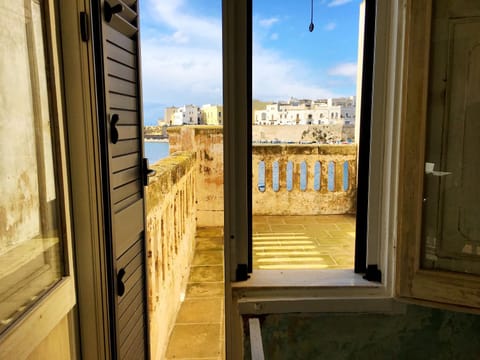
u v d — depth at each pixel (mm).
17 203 895
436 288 1103
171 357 2316
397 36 1106
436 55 1048
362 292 1211
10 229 864
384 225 1217
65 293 1082
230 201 1204
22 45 919
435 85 1059
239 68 1155
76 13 1104
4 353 762
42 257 1010
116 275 1346
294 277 1286
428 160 1085
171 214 2744
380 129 1194
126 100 1523
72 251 1170
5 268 845
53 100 1062
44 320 943
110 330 1293
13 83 880
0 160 831
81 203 1169
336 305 1194
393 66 1134
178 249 3055
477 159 1060
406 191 1097
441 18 1032
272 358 1228
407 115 1069
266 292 1211
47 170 1039
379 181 1219
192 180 4406
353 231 3695
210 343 2467
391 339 1217
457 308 1090
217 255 4188
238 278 1251
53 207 1071
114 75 1382
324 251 2953
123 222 1440
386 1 1137
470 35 1025
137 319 1647
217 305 3018
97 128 1176
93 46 1175
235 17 1132
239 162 1203
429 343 1207
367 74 1216
